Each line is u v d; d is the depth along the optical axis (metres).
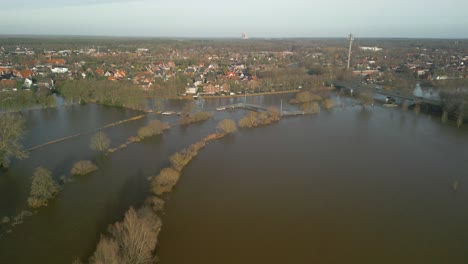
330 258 95.94
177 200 126.25
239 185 139.00
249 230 108.44
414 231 109.25
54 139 189.75
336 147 185.88
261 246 100.56
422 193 134.00
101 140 168.25
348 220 114.88
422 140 198.75
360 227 111.00
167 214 116.38
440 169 156.62
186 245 100.00
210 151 177.62
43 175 124.06
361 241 103.88
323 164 161.75
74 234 104.75
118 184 136.62
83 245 99.69
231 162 163.12
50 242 100.94
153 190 129.62
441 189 137.50
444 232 108.81
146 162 159.38
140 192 130.50
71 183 137.12
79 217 113.44
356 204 125.25
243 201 126.31
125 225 91.06
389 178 147.12
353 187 138.38
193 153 169.88
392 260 95.50
